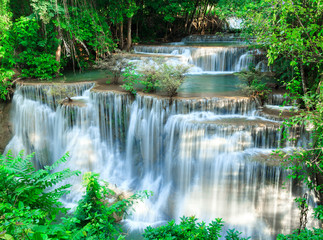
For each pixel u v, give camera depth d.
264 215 8.84
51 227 2.61
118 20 18.09
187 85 12.98
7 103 13.11
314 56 6.88
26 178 3.20
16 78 13.76
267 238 8.73
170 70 11.39
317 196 8.37
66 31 15.04
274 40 5.90
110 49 18.16
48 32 14.85
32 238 2.39
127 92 11.62
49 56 14.30
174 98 10.62
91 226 3.64
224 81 13.73
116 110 11.65
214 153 9.54
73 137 11.94
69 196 10.31
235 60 16.02
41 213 2.98
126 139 11.88
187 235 4.73
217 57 16.22
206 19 26.30
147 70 11.76
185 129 9.88
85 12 15.35
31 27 13.68
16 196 3.04
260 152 9.13
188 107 10.51
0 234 2.27
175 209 9.81
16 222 2.48
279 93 11.09
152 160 11.27
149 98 10.84
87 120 11.85
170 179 10.65
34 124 12.70
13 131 13.10
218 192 9.49
